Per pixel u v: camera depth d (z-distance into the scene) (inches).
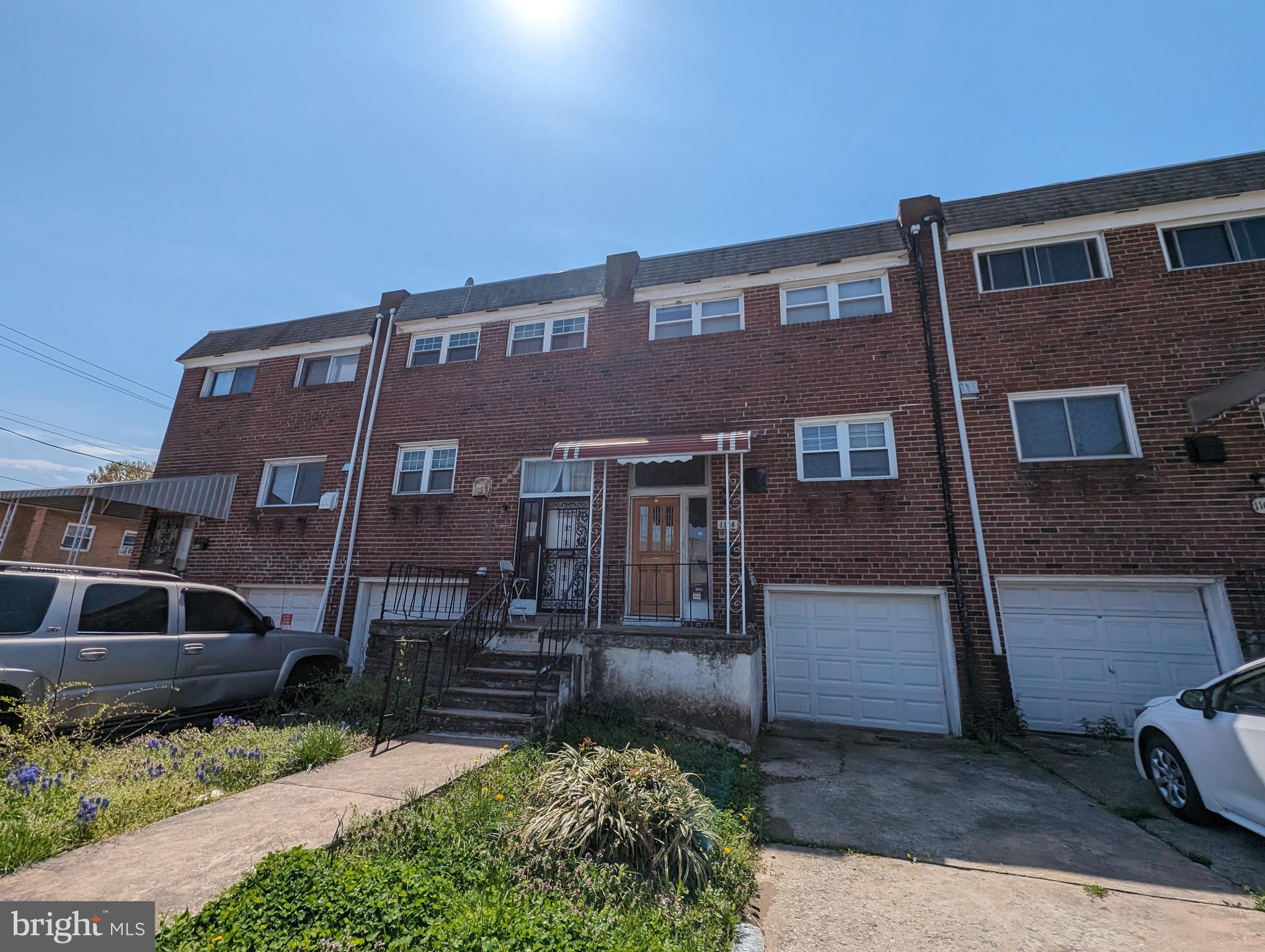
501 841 146.1
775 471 374.3
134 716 222.7
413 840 139.8
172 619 247.1
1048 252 374.3
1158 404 326.6
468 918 103.4
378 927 99.0
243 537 476.1
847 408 373.4
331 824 145.9
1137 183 366.6
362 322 514.9
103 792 157.3
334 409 493.4
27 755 178.1
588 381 432.5
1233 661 288.5
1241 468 306.3
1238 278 332.5
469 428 449.7
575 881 130.6
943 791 219.8
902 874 154.3
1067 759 261.9
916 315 378.6
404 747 225.3
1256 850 168.6
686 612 368.2
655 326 438.0
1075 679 311.4
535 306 463.2
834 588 346.6
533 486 425.1
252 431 512.4
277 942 94.3
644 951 103.6
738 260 427.2
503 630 321.4
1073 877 152.5
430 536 429.7
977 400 353.7
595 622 376.8
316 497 479.5
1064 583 320.8
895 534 345.1
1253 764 163.9
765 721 332.5
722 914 128.4
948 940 124.6
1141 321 340.8
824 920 132.0
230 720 232.4
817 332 393.4
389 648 319.3
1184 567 303.3
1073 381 343.0
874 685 334.6
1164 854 166.6
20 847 125.0
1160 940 124.3
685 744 255.1
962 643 322.0
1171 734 197.5
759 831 177.5
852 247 402.0
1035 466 335.0
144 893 111.2
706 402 401.7
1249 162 350.6
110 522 911.7
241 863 124.6
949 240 384.8
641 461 362.6
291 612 450.6
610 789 156.0
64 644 207.5
